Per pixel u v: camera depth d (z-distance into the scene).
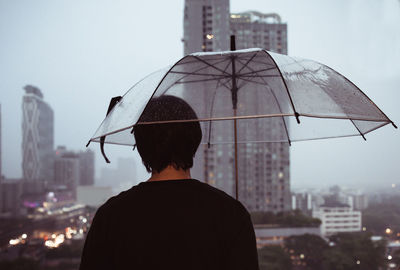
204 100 1.25
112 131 0.91
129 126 0.86
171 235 0.69
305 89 1.08
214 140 1.82
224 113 1.26
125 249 0.69
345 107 1.07
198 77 1.26
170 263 0.67
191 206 0.71
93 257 0.71
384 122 1.16
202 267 0.68
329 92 1.11
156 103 0.84
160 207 0.71
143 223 0.70
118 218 0.71
